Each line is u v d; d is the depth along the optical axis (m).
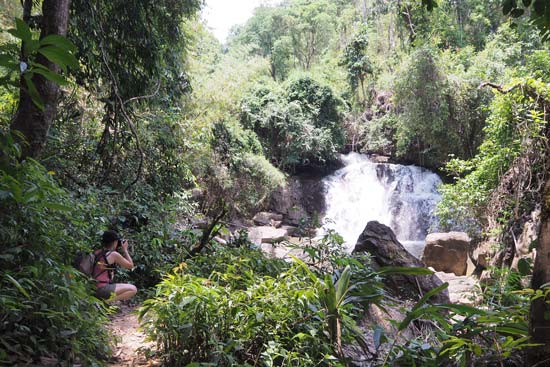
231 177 16.91
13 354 3.07
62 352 3.30
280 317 3.70
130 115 8.24
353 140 23.86
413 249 16.33
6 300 2.87
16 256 3.39
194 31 14.54
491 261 11.44
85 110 8.88
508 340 2.52
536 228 9.72
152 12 8.06
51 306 3.31
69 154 8.10
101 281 4.76
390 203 19.72
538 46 19.72
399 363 3.15
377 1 29.22
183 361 3.58
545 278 2.15
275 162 21.05
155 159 9.36
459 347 2.75
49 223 3.75
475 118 19.38
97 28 7.02
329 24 33.00
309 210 19.89
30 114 4.43
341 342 3.85
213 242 7.46
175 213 8.77
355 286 3.64
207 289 3.81
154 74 8.37
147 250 6.86
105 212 6.94
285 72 31.91
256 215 18.38
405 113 20.12
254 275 5.10
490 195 11.77
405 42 25.05
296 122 20.50
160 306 3.76
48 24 4.70
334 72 27.42
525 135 10.52
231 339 3.51
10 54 1.93
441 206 13.21
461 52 22.45
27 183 3.23
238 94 16.97
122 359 3.89
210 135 14.16
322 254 6.30
